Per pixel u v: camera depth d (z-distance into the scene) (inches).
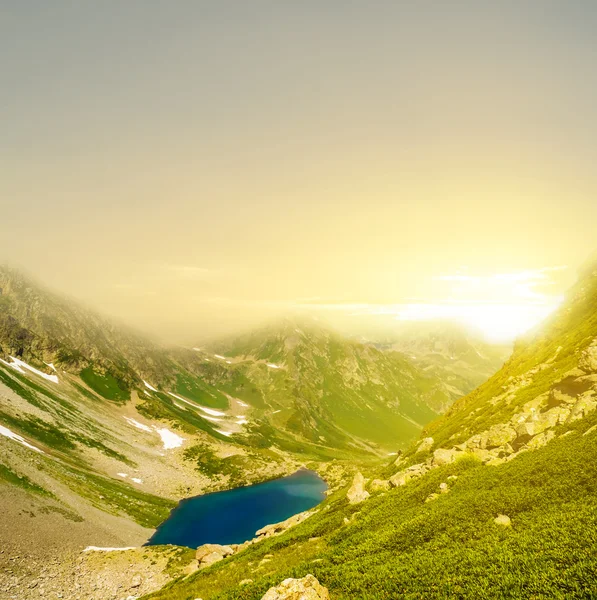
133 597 2657.5
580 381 1797.5
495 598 737.0
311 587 872.3
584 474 1104.8
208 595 1448.1
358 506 1875.0
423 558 990.4
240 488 7012.8
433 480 1665.8
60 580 2709.2
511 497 1157.7
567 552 786.2
